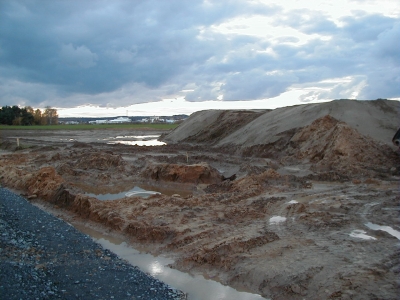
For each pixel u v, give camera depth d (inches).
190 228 388.2
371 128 863.1
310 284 263.1
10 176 701.3
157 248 359.3
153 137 1809.8
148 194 613.6
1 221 413.4
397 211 418.9
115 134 2027.6
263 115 1222.9
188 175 677.3
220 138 1305.4
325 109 976.9
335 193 513.7
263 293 267.7
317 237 350.3
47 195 560.1
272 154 896.3
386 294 238.8
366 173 631.2
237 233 369.1
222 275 297.7
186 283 290.4
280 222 400.5
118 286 274.4
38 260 315.9
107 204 483.8
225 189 601.6
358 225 378.6
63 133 2074.3
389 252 307.9
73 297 253.1
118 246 372.8
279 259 304.7
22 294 244.5
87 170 775.7
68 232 400.2
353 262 289.4
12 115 3243.1
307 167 724.7
